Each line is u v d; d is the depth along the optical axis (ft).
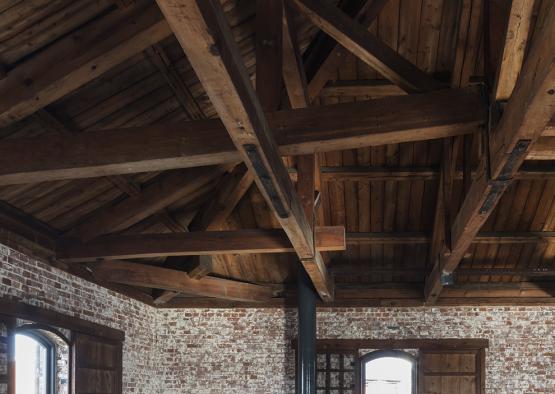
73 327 26.68
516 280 36.11
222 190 28.14
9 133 19.77
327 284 32.27
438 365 36.04
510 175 16.07
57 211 24.59
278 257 36.24
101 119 21.50
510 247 34.55
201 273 31.86
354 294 37.22
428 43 25.48
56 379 26.27
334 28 18.92
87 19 16.62
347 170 30.68
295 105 20.90
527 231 33.14
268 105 17.75
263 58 18.08
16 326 22.80
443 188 26.78
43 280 24.84
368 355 36.63
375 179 30.94
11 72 16.92
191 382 36.99
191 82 22.21
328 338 36.83
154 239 26.12
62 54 16.72
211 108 24.04
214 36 9.53
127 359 32.94
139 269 30.60
